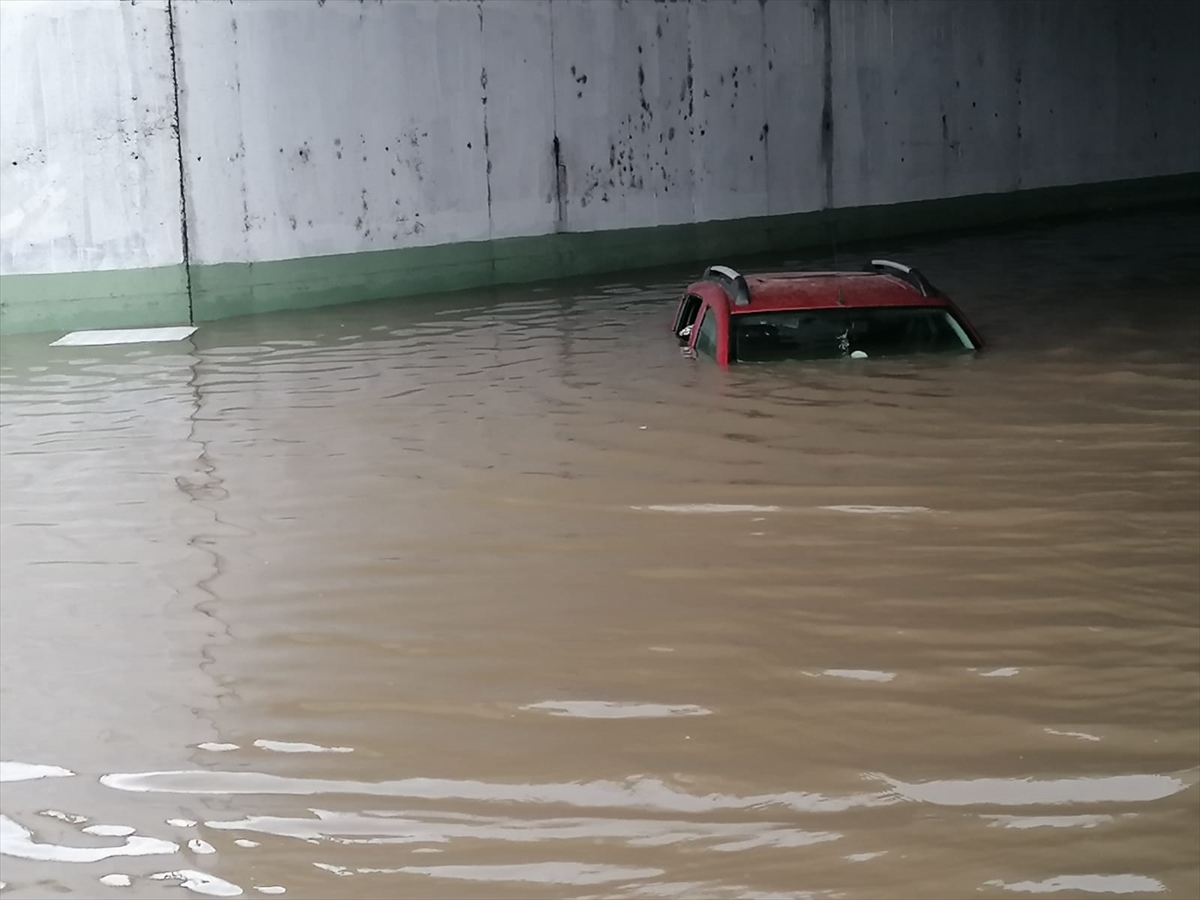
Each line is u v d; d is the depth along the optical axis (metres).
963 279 11.91
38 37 10.95
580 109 13.78
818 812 3.11
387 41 12.48
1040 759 3.31
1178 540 4.80
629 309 11.13
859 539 4.93
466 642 4.17
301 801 3.29
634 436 6.48
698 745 3.45
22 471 6.46
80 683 4.04
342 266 12.41
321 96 12.16
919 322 8.05
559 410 7.11
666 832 3.05
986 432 6.30
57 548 5.29
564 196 13.78
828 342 7.93
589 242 14.00
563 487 5.72
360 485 5.92
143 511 5.72
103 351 9.98
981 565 4.62
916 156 16.58
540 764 3.40
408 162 12.73
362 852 3.04
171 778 3.44
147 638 4.36
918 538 4.91
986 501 5.30
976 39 16.95
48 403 8.03
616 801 3.20
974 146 17.14
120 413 7.66
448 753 3.48
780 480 5.67
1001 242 15.23
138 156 11.37
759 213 15.27
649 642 4.10
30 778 3.47
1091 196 18.53
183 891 2.92
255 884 2.93
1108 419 6.47
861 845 2.96
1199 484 5.44
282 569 4.91
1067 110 18.09
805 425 6.52
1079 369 7.57
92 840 3.15
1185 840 2.93
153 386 8.45
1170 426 6.32
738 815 3.11
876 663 3.88
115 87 11.23
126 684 4.02
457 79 12.95
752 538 4.98
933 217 16.81
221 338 10.42
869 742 3.43
